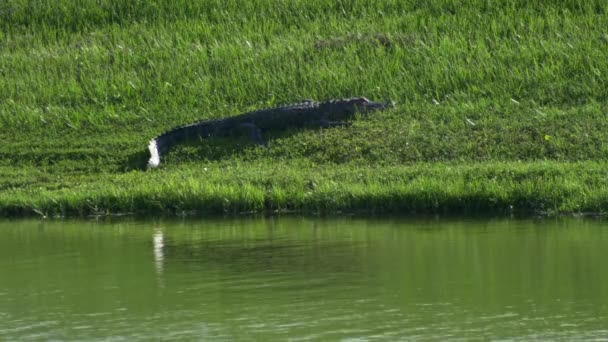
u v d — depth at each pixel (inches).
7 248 1702.8
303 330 1135.6
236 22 3383.4
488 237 1658.5
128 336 1132.5
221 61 3048.7
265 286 1355.8
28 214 2119.8
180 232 1828.2
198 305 1264.8
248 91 2859.3
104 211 2102.6
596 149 2230.6
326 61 2989.7
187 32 3334.2
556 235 1656.0
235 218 1983.3
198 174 2277.3
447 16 3206.2
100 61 3174.2
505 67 2785.4
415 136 2396.7
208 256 1578.5
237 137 2527.1
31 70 3147.1
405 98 2709.2
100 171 2421.3
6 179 2365.9
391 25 3206.2
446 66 2837.1
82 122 2748.5
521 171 2046.0
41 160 2509.8
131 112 2797.7
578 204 1867.6
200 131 2539.4
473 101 2628.0
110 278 1435.8
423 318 1170.6
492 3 3267.7
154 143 2459.4
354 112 2581.2
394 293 1294.3
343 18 3336.6
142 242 1728.6
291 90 2824.8
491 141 2333.9
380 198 1977.1
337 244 1643.7
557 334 1090.7
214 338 1114.1
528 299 1241.4
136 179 2282.2
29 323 1198.3
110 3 3599.9
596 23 3058.6
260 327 1152.8
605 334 1085.8
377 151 2346.2
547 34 3011.8
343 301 1259.8
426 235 1700.3
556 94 2608.3
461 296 1267.2
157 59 3134.8
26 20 3580.2
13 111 2847.0
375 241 1658.5
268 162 2365.9
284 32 3272.6
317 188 2055.9
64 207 2113.7
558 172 2032.5
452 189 1951.3
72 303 1291.8
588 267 1400.1
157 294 1330.0
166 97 2856.8
